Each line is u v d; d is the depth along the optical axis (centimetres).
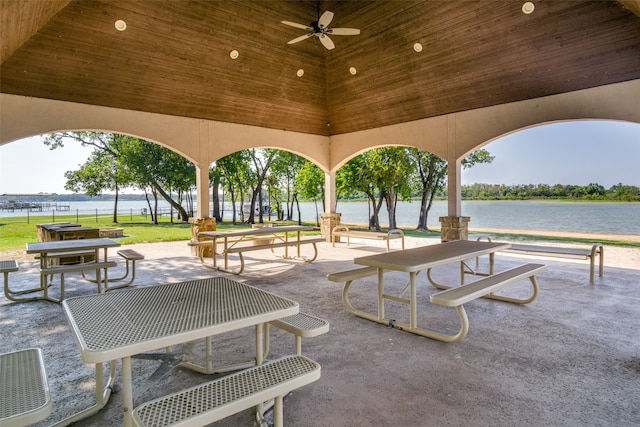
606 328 325
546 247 541
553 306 390
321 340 302
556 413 196
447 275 547
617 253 781
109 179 1856
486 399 210
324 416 194
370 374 242
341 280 344
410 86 679
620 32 448
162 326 157
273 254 757
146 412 133
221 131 765
